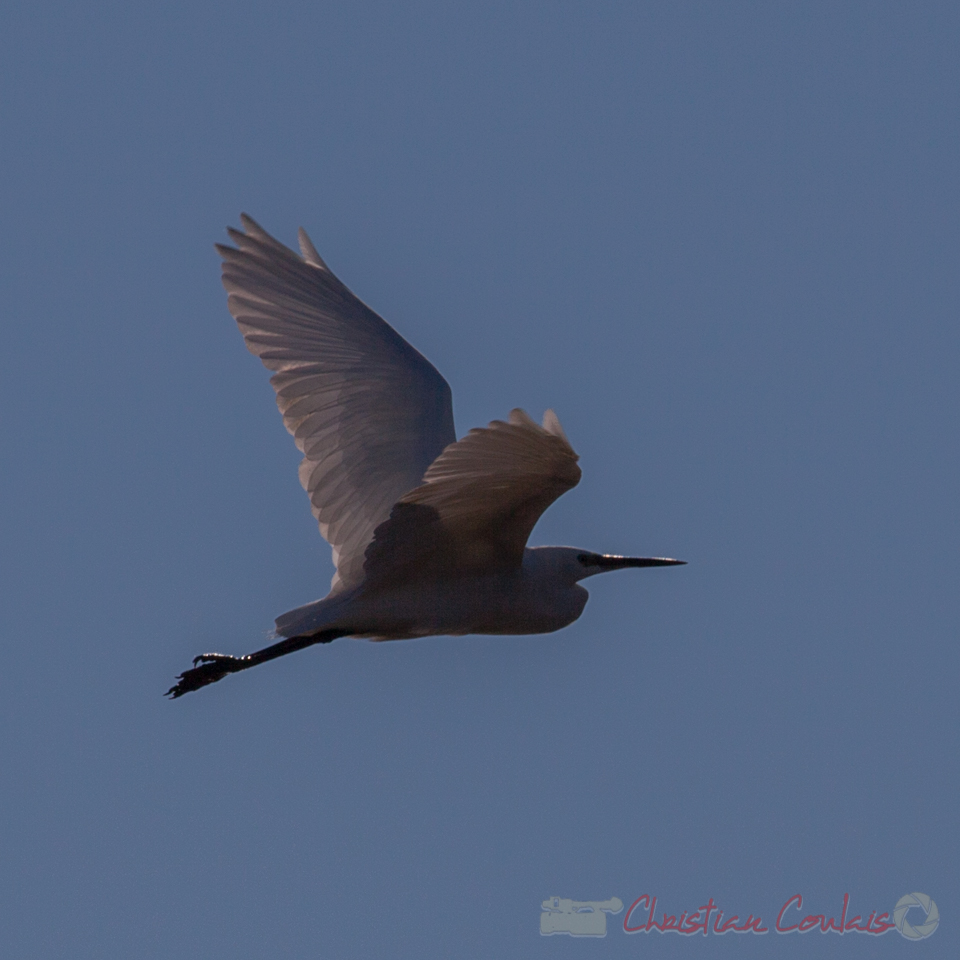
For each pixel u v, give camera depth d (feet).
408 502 37.65
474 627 42.75
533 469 35.81
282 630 41.24
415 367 44.50
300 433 42.96
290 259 44.16
